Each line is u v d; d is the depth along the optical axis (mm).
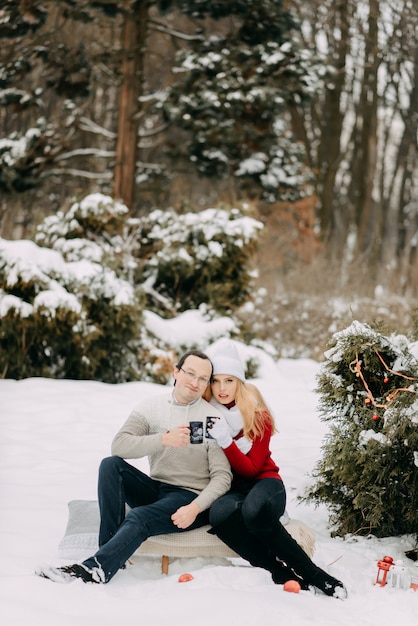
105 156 17266
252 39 16844
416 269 19281
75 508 4559
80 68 16828
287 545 4102
